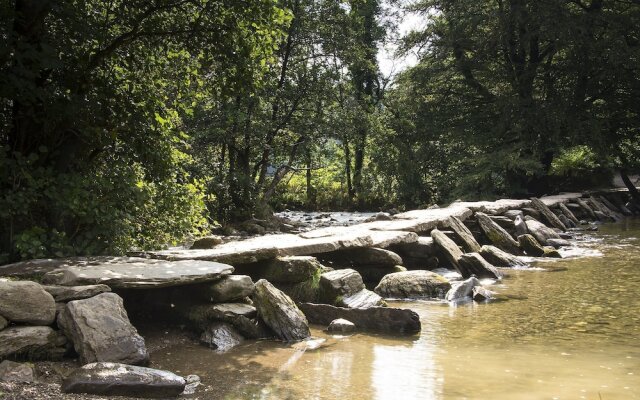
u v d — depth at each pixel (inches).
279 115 992.9
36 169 324.2
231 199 891.4
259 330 248.2
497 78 1098.1
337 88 1017.5
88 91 362.3
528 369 201.0
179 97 431.5
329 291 294.7
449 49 1124.5
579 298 325.4
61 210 321.4
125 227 351.9
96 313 200.8
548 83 1064.2
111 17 398.3
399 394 176.9
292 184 1556.3
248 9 374.9
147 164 391.2
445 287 335.3
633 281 374.6
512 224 588.4
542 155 1051.9
